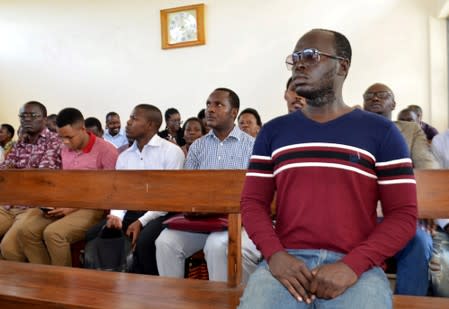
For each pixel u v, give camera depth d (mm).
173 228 2217
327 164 1194
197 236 2270
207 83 5848
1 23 7016
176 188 1826
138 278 1738
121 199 1900
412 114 3818
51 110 6820
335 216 1180
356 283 1122
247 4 5570
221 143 2617
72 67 6637
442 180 1612
